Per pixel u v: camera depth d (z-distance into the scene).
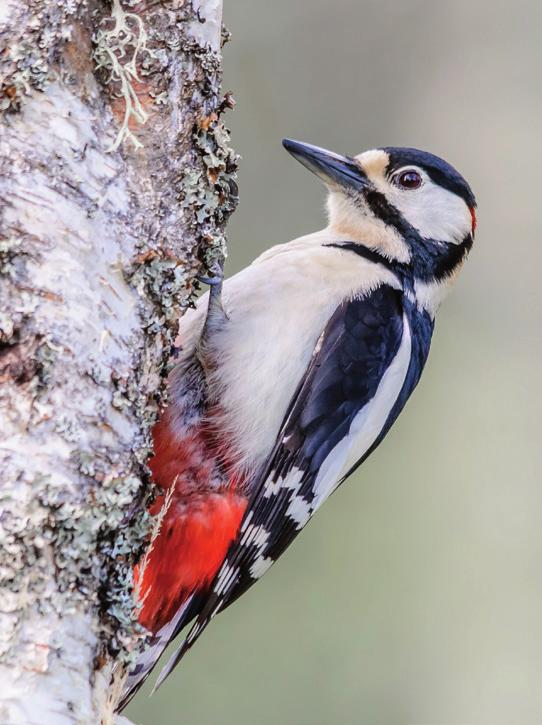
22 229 5.72
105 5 6.31
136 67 6.44
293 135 15.34
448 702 13.16
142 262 6.22
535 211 15.88
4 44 5.86
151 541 6.70
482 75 16.12
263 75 15.45
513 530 14.23
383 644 13.37
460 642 13.61
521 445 14.80
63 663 5.35
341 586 13.55
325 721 12.73
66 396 5.66
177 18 6.58
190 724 12.33
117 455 5.81
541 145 15.97
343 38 15.78
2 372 5.57
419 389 15.13
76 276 5.82
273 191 14.98
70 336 5.71
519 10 16.38
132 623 5.77
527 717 13.29
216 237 6.85
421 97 15.91
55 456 5.55
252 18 15.56
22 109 5.84
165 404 6.53
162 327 6.38
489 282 15.85
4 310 5.62
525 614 13.74
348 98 15.61
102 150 6.15
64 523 5.50
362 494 14.25
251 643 12.91
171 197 6.56
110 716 5.67
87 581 5.55
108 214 6.09
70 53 6.04
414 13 15.91
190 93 6.68
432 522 14.20
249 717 12.59
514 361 15.45
